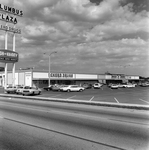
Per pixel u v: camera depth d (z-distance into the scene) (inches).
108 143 203.9
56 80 2293.3
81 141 211.2
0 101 729.6
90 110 467.5
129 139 217.9
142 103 614.9
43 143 204.7
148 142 207.5
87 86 2062.0
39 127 278.7
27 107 529.7
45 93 1223.5
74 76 2573.8
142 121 324.5
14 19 1571.1
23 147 193.0
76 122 314.5
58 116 374.0
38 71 2049.7
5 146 196.2
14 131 255.6
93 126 284.5
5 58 1441.9
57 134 239.9
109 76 3361.2
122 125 291.7
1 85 2395.4
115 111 451.2
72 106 557.6
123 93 1192.8
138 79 4217.5
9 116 374.9
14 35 1582.2
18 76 2126.0
